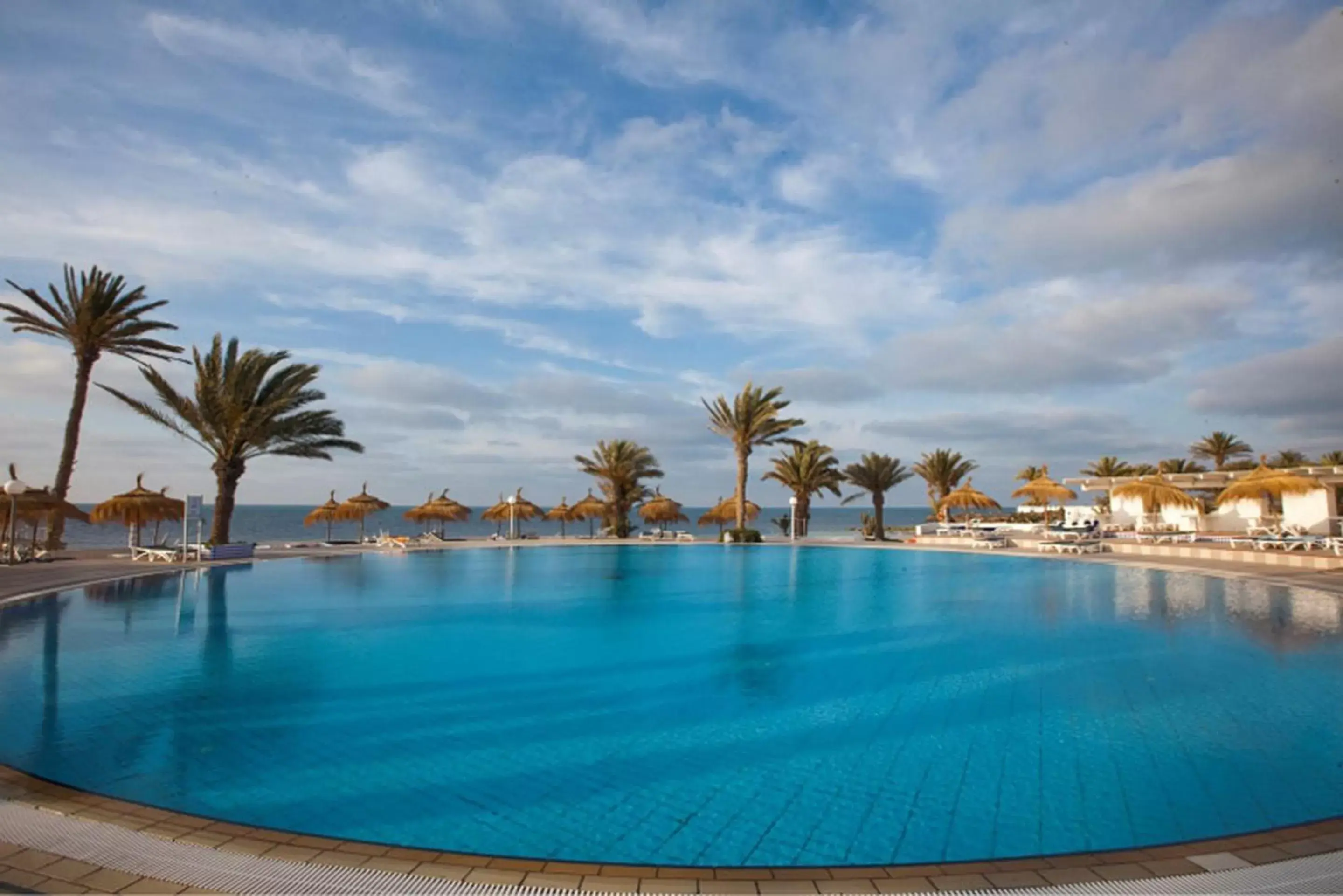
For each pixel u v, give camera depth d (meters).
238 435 21.67
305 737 5.46
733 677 7.39
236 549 20.84
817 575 17.75
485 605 12.45
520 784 4.57
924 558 23.16
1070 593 14.12
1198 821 4.00
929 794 4.40
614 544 28.69
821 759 5.04
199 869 3.10
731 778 4.69
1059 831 3.91
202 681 7.12
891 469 36.44
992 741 5.41
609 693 6.79
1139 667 7.80
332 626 10.30
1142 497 23.14
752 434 30.81
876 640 9.41
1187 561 19.78
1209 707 6.27
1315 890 3.02
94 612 11.29
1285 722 5.82
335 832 3.87
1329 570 16.19
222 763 4.89
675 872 3.22
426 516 32.84
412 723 5.83
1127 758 5.04
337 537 51.84
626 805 4.24
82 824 3.59
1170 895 3.00
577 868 3.26
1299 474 26.20
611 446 34.31
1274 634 9.64
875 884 3.12
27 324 21.75
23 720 5.81
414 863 3.25
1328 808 4.17
